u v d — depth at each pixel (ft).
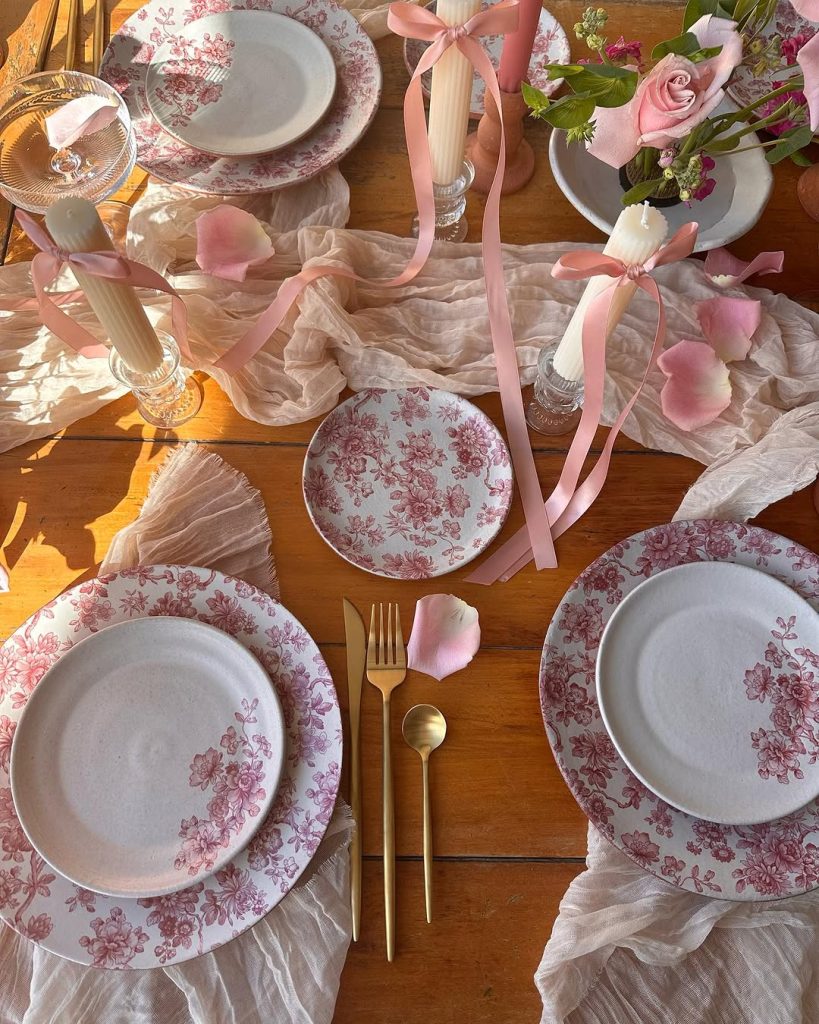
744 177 2.68
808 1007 1.92
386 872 1.94
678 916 1.94
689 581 2.17
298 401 2.44
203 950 1.79
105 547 2.30
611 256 1.92
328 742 1.98
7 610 2.22
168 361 2.36
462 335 2.56
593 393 2.16
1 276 2.58
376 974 1.88
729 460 2.40
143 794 1.93
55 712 1.99
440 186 2.62
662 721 2.05
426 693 2.14
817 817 1.98
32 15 3.00
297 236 2.66
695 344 2.46
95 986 1.84
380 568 2.27
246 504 2.33
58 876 1.85
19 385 2.45
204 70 2.83
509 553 2.31
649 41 3.07
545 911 1.96
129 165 2.49
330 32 2.92
